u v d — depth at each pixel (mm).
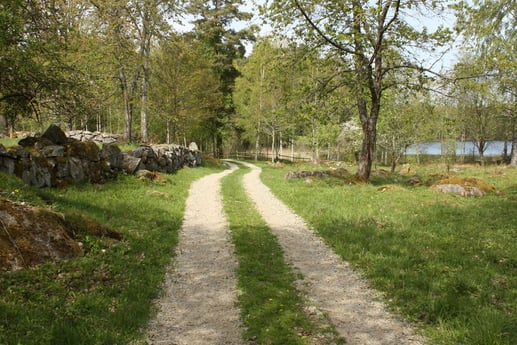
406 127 29984
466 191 16016
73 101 15984
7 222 6387
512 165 33312
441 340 4969
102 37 24719
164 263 7781
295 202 14695
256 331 5227
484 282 6637
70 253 6863
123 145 24438
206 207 13812
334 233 10195
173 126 40812
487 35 24016
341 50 17688
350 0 16938
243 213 12961
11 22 10992
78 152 13555
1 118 19469
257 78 42844
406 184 21641
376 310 5914
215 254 8570
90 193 12234
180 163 26312
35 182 11242
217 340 5016
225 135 55031
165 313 5762
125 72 28156
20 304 5117
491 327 4922
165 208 12531
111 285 6344
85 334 4801
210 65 40969
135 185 15109
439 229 10320
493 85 29062
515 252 8188
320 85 18578
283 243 9531
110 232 8414
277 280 7070
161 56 32344
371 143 20125
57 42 13617
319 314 5754
